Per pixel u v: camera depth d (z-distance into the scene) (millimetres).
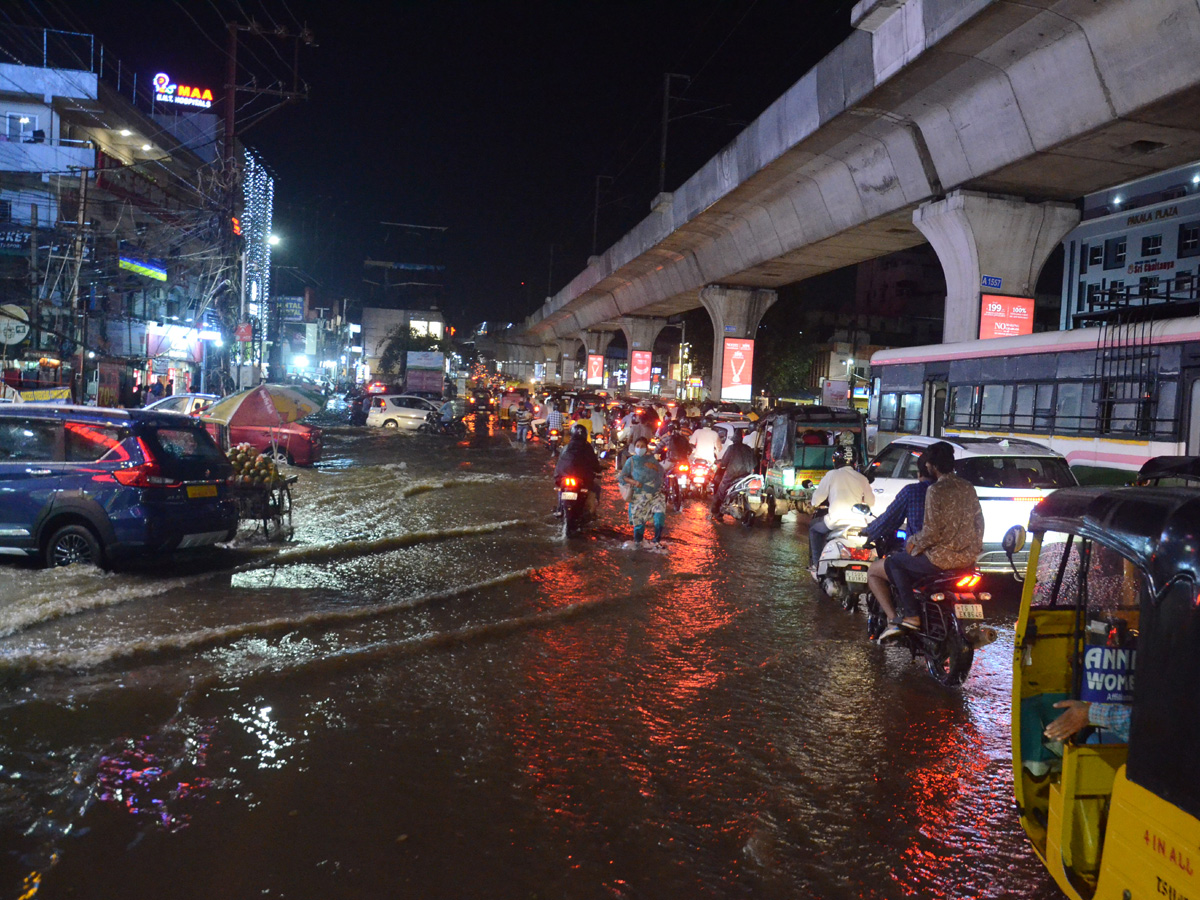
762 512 16219
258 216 46625
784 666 6695
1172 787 2445
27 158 35594
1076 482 10148
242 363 31062
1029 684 3688
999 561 9672
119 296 31047
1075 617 3719
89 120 42625
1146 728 2572
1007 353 16938
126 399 27266
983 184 24250
